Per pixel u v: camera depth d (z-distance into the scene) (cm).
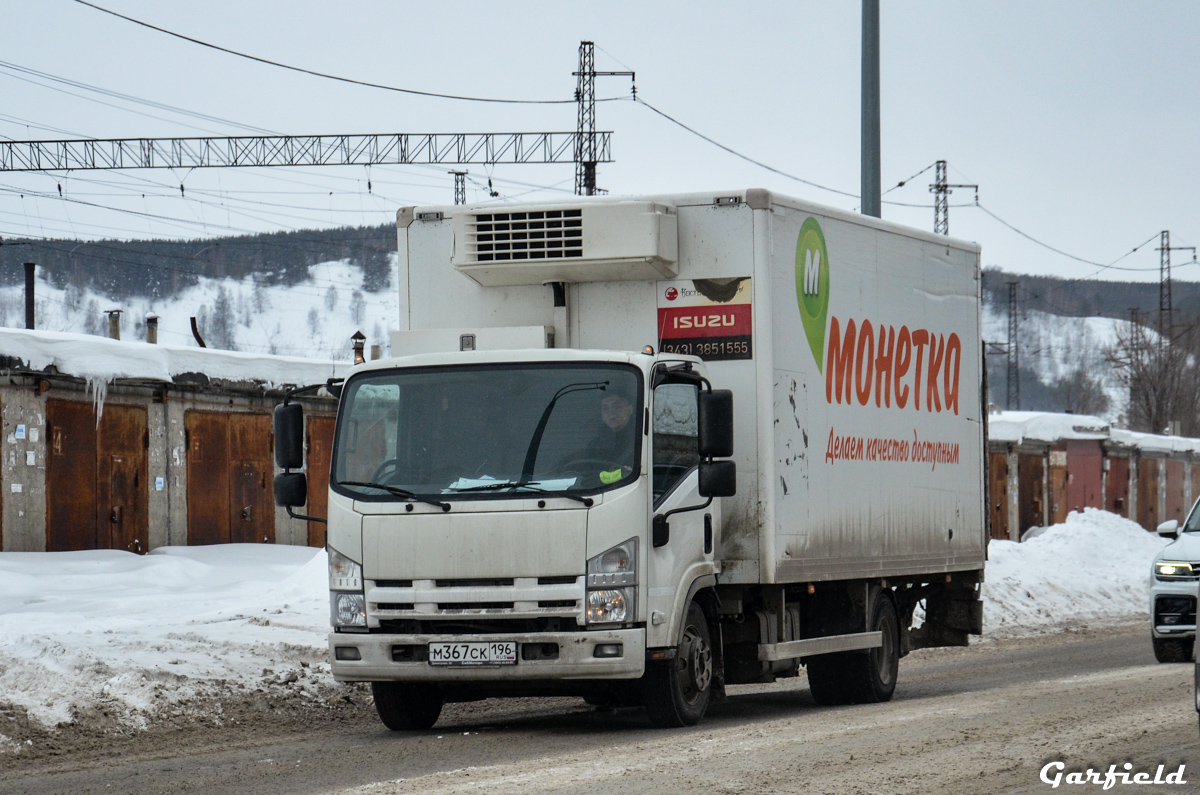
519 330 1991
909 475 2419
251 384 5191
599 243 1997
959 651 3497
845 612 2280
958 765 1528
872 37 3384
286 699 2205
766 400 1984
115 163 8975
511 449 1805
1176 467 11312
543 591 1748
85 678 2136
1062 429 9538
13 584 3644
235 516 5194
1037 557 5431
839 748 1647
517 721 2120
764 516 1978
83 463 4606
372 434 1856
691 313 2020
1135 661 3080
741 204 2011
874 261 2322
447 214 2144
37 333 4453
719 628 2019
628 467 1777
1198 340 16238
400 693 1955
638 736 1809
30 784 1577
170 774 1627
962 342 2647
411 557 1784
